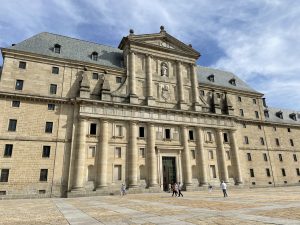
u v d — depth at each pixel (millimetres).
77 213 18000
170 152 49312
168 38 57688
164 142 49312
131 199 30516
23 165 38250
